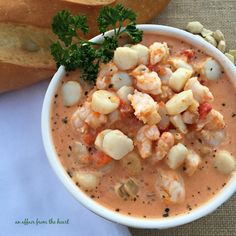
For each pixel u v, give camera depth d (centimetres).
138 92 28
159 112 28
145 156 28
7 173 34
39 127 35
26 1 33
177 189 28
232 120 30
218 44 36
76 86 30
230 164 29
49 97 30
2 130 35
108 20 30
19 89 36
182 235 33
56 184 34
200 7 37
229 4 37
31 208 34
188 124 29
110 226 33
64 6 33
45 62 34
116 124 29
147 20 36
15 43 34
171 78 29
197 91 28
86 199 28
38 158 34
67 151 29
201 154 29
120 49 29
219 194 29
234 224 33
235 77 30
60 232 33
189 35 31
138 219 28
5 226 33
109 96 28
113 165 29
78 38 31
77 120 29
